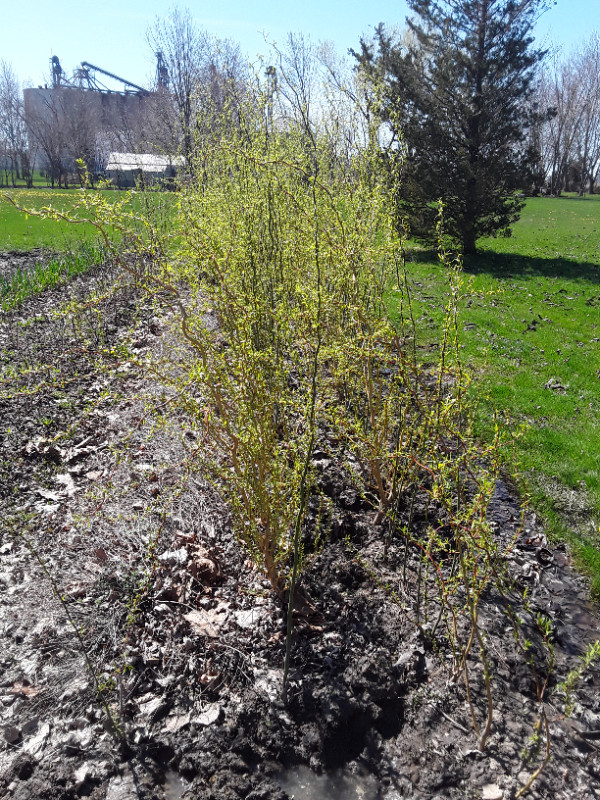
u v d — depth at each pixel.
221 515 3.52
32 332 6.71
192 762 2.23
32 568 3.16
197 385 2.79
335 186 4.30
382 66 12.93
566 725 2.45
